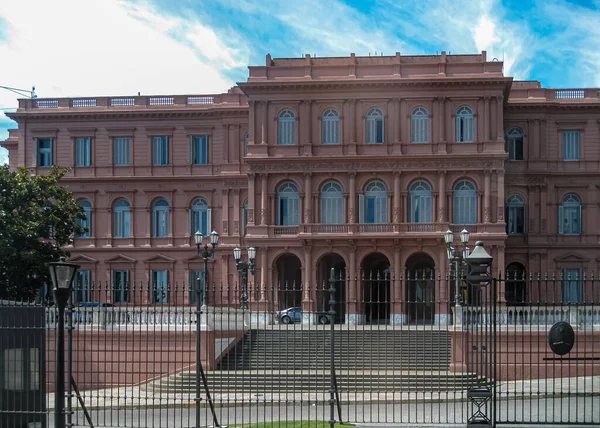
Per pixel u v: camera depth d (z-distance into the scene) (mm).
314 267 54531
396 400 27453
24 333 21312
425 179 54938
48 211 45594
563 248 59438
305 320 53500
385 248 54094
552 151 60062
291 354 34000
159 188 62625
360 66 56000
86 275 62781
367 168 55031
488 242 53562
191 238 62438
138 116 62875
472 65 55094
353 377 29703
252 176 56031
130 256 62562
